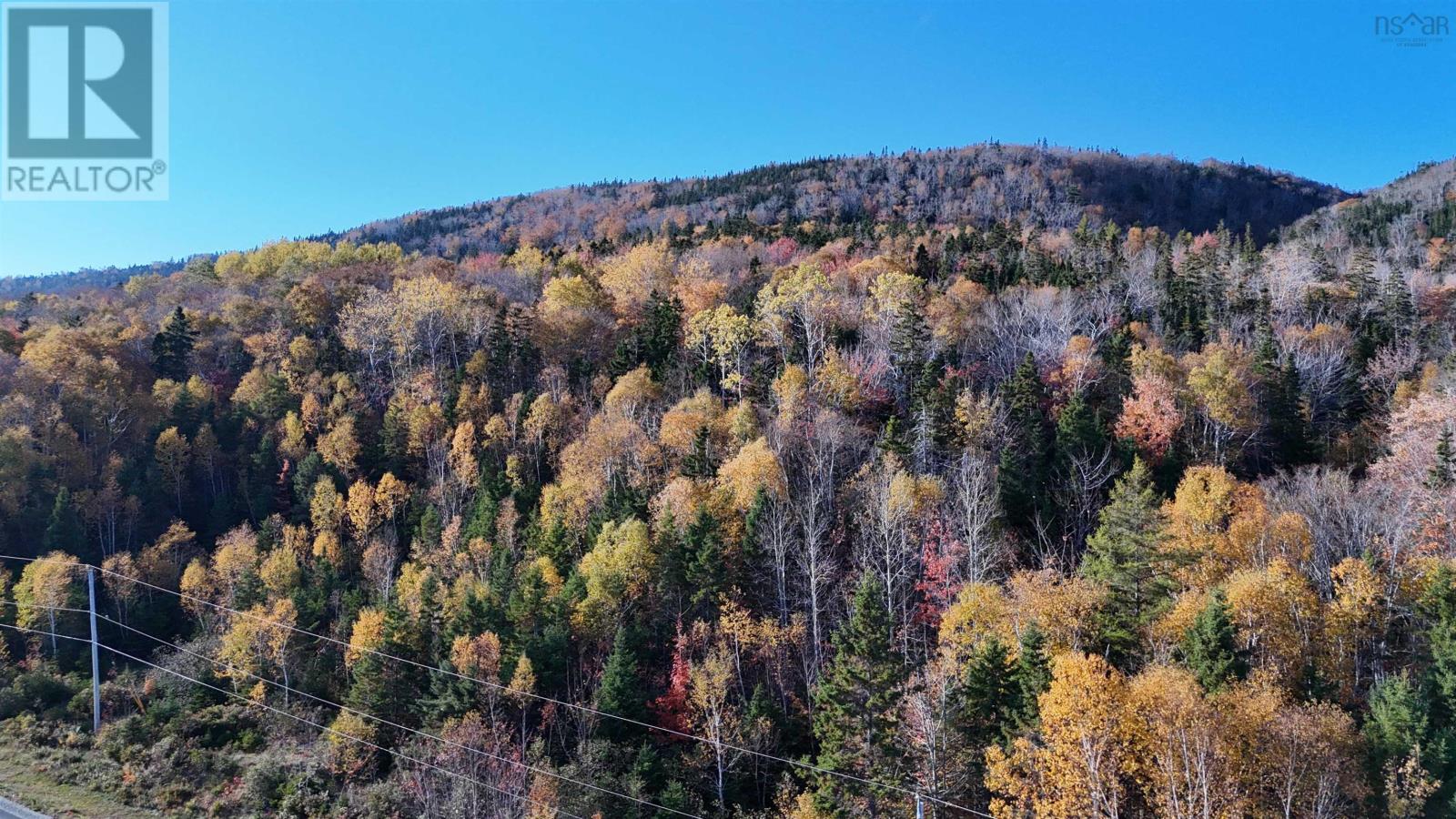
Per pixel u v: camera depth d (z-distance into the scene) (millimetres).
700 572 43812
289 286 94688
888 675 32594
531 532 52125
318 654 47031
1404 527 39781
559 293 81750
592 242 129625
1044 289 74125
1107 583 36688
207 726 39875
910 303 66812
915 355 63938
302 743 40094
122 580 51969
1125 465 49969
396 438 65125
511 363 73688
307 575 54438
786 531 47094
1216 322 72812
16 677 41469
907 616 44062
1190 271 83312
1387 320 73250
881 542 46000
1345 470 51750
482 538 51219
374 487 63938
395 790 34062
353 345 76562
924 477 48625
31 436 58656
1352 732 29406
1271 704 27359
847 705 32906
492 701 37594
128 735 34688
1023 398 56094
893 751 31688
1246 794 26250
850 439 54906
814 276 70688
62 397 63125
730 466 50094
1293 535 40125
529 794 33750
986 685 32906
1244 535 40844
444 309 79188
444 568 50906
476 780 33562
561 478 57000
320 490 58906
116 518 58969
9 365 65938
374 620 43625
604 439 55562
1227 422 52438
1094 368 59406
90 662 47156
